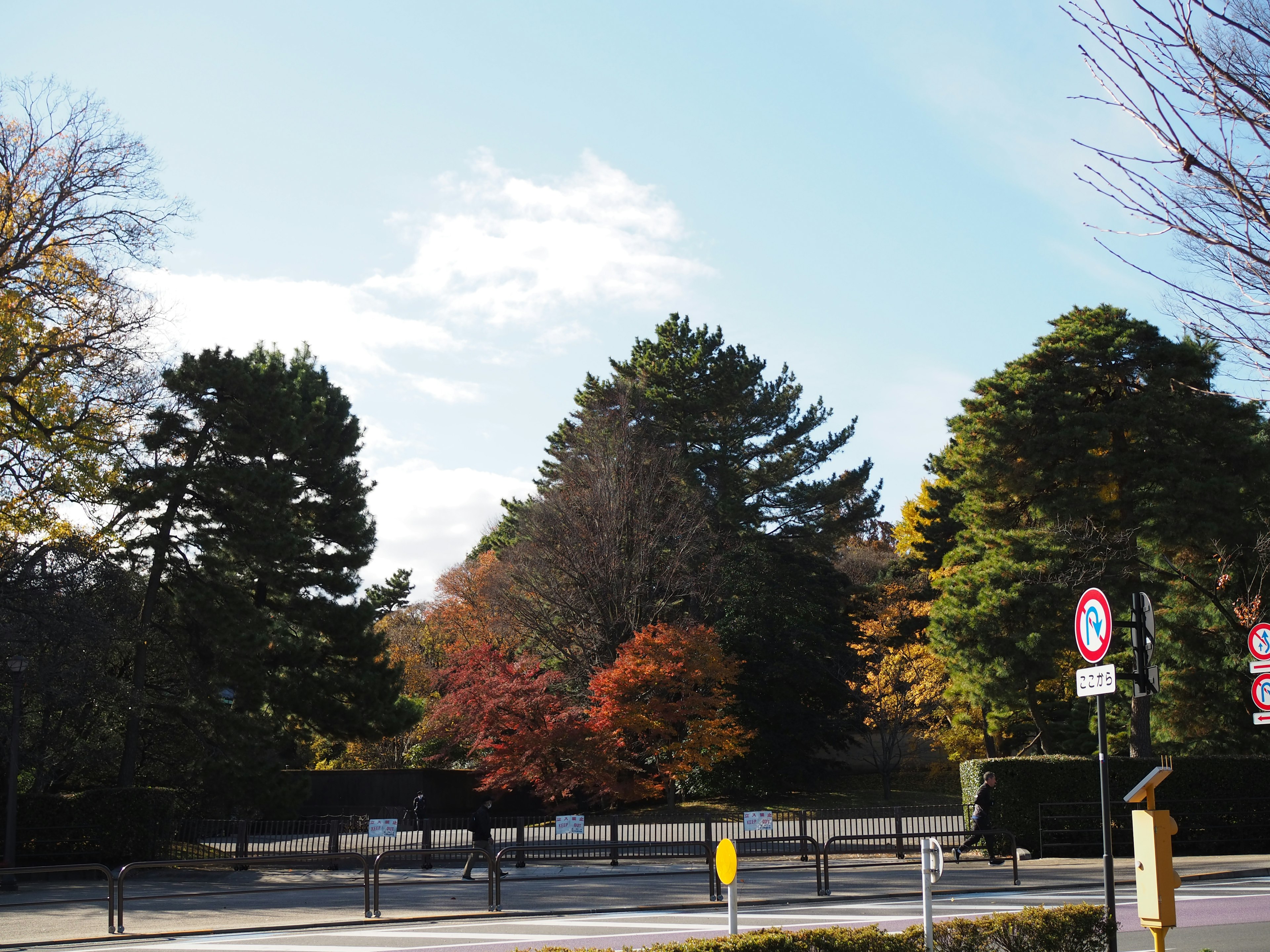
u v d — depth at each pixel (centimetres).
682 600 4878
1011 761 2722
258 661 3222
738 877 2295
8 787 2645
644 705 4203
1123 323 3350
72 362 2862
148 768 3281
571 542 4847
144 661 3117
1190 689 3183
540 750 3934
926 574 5959
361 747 5675
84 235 2845
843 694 5234
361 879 2361
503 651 5069
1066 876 2203
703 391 5431
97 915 1919
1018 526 3509
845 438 5734
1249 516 3109
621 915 1805
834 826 3306
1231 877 2123
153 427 3180
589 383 5828
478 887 2297
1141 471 3195
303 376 4206
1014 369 3441
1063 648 3238
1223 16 595
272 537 3200
